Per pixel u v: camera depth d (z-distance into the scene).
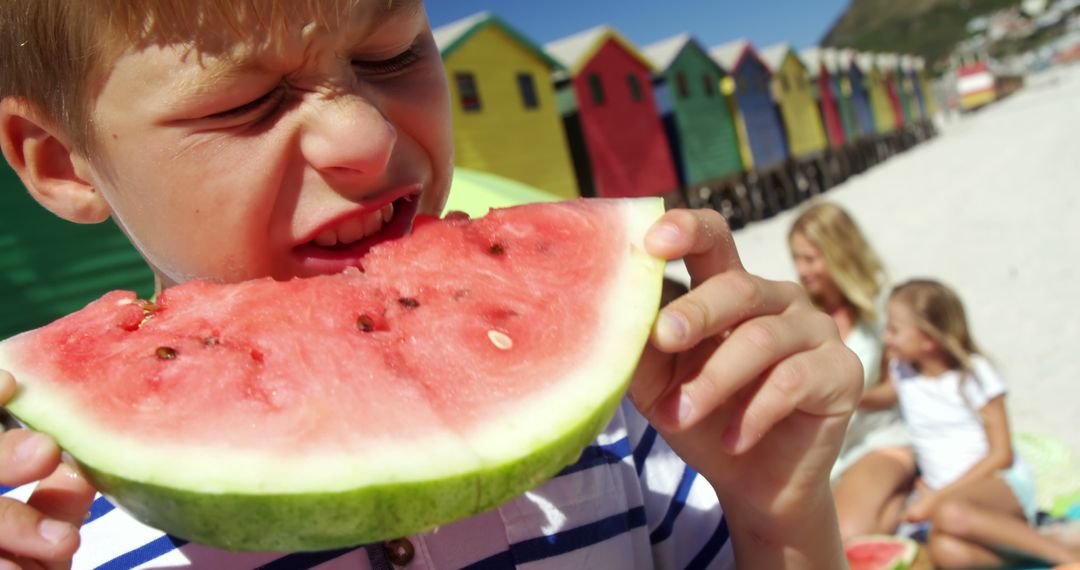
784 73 6.63
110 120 0.29
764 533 0.35
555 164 3.73
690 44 5.17
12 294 1.68
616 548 0.37
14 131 0.34
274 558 0.33
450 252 0.29
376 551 0.33
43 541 0.23
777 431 0.32
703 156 5.10
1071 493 0.99
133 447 0.22
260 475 0.21
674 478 0.43
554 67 3.88
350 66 0.29
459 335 0.26
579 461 0.38
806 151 6.73
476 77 3.37
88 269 1.81
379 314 0.26
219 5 0.26
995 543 0.88
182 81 0.27
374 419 0.23
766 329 0.29
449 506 0.21
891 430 1.13
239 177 0.28
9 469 0.21
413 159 0.32
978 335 1.88
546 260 0.28
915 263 2.85
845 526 1.00
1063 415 1.34
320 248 0.31
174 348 0.25
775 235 4.54
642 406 0.30
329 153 0.28
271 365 0.24
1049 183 3.85
